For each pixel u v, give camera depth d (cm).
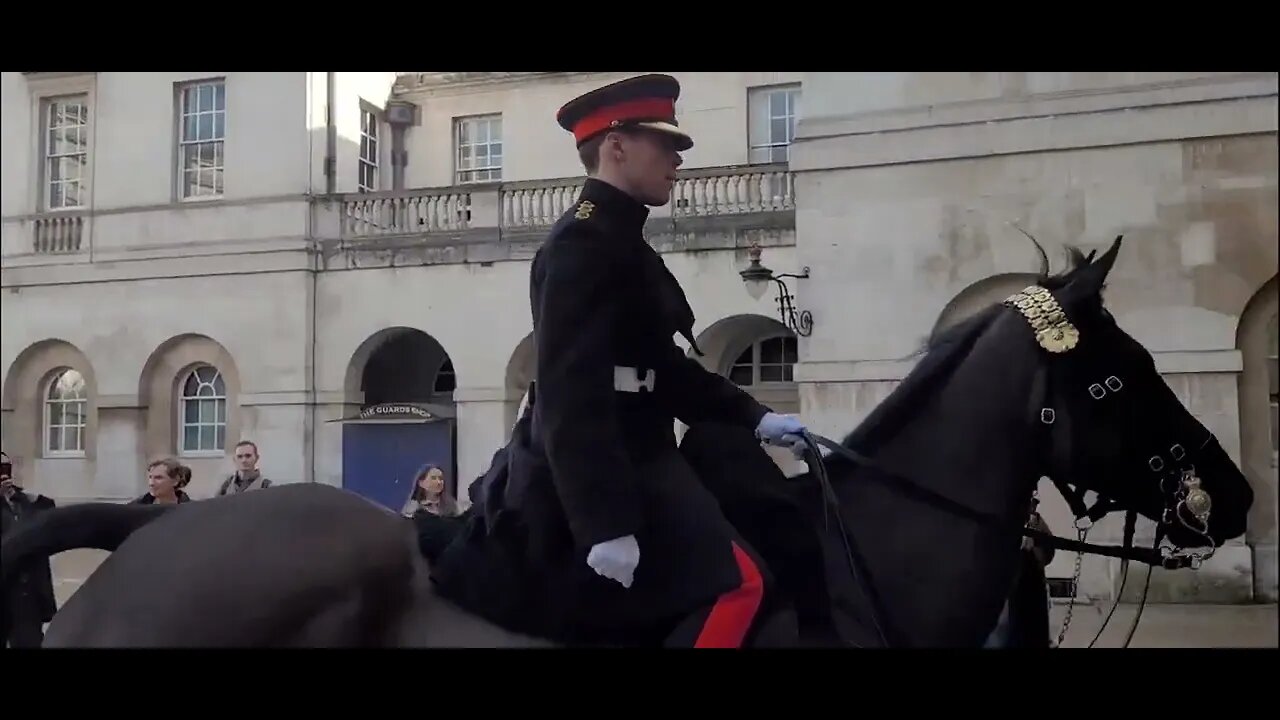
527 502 250
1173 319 837
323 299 1266
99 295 1353
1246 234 822
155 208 1335
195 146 1359
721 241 1101
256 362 1275
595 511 225
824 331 896
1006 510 275
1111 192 845
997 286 863
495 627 245
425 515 284
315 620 238
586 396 230
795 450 272
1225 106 827
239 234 1296
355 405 1265
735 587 237
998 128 862
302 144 1283
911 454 281
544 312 237
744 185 1123
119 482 1328
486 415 1202
